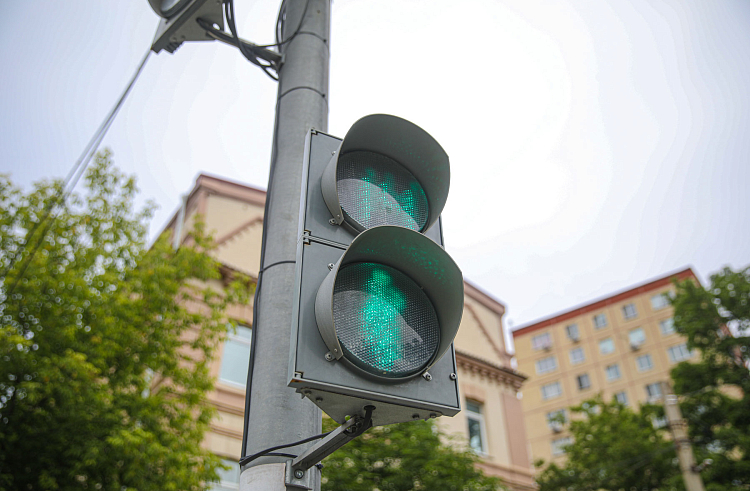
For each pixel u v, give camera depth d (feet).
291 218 10.38
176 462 29.09
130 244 36.52
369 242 7.76
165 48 15.29
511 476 58.03
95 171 37.29
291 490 7.89
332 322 7.11
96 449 26.58
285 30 13.82
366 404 7.36
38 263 31.37
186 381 33.32
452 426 55.77
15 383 27.84
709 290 72.18
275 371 8.90
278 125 11.75
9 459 27.04
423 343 7.89
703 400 65.57
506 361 67.72
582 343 156.76
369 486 33.19
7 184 34.58
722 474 57.72
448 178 9.52
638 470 62.95
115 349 30.86
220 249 50.72
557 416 74.38
